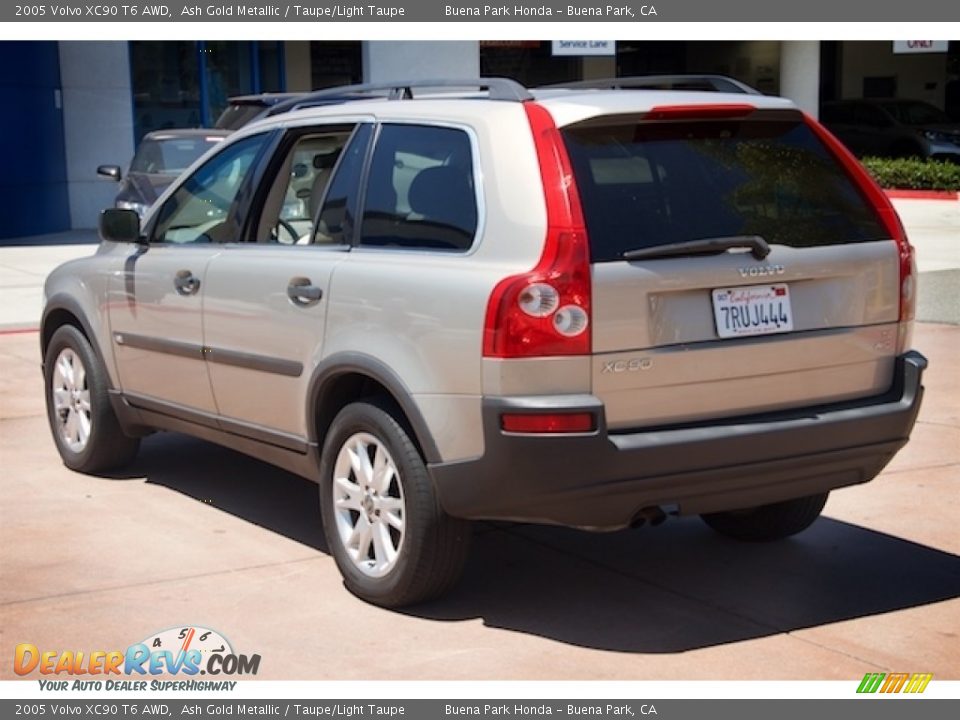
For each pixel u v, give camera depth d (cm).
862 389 514
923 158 2816
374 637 489
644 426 464
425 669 461
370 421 506
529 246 456
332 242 544
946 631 495
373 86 566
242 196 603
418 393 480
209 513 645
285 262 554
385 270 501
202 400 615
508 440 450
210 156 638
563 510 457
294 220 576
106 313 679
